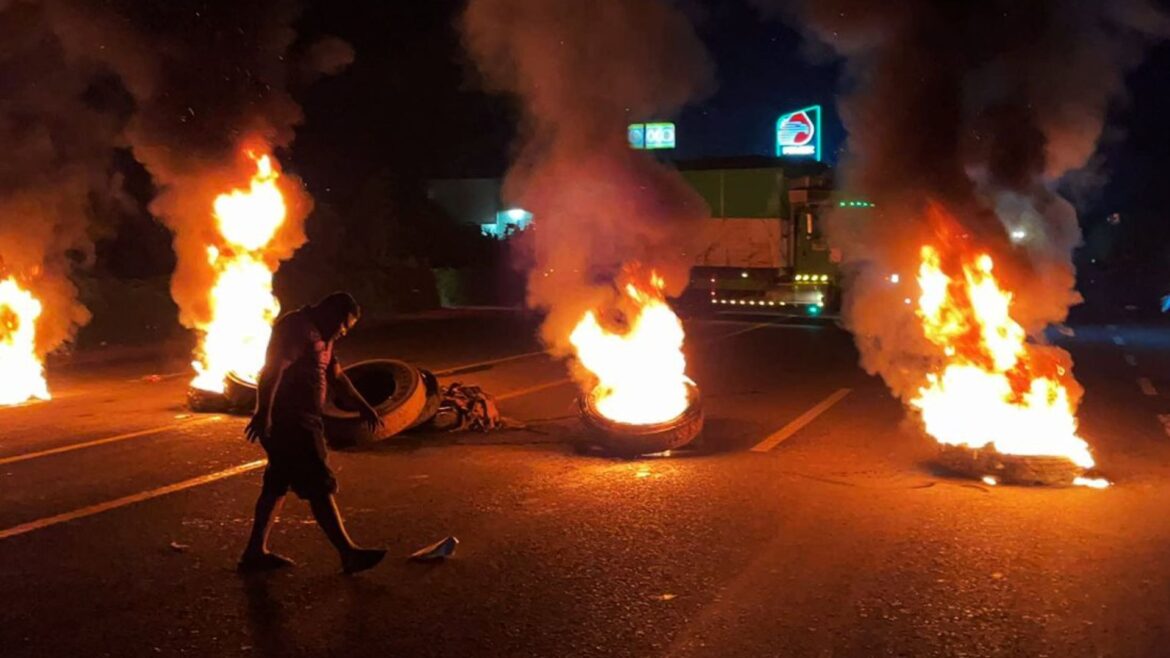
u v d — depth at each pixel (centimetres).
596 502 814
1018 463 864
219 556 681
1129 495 822
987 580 620
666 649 523
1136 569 637
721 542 704
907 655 512
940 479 884
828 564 654
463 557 675
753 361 1783
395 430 1052
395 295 3067
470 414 1123
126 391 1441
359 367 1120
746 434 1103
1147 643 524
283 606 589
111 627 559
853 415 1221
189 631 553
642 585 618
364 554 640
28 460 973
